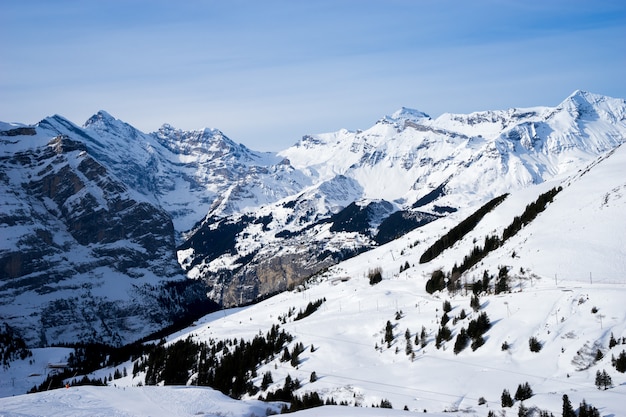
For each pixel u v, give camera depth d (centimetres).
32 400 15425
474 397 16700
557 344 18275
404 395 17975
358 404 17862
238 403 16175
